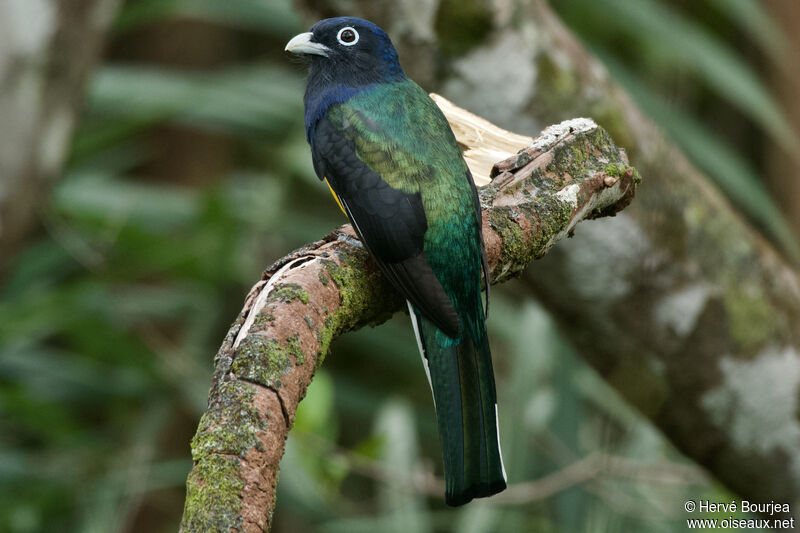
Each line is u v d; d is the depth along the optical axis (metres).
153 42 17.45
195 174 16.97
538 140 7.77
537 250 7.45
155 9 13.22
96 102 12.84
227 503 4.55
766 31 13.27
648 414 9.70
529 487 9.80
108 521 11.68
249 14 13.55
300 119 13.26
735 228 9.67
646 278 9.34
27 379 12.47
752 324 9.59
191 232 12.27
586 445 10.52
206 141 17.08
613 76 11.76
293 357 5.24
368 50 8.42
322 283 6.00
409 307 6.86
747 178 11.74
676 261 9.39
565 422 10.42
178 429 14.57
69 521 12.08
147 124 14.35
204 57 17.78
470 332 6.91
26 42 10.80
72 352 12.86
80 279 12.11
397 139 7.50
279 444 4.87
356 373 16.05
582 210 7.66
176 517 14.94
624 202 8.03
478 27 9.27
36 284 12.82
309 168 12.90
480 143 8.42
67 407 14.09
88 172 13.77
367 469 10.45
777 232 11.86
